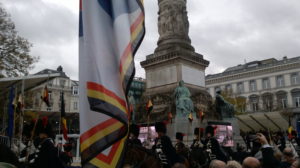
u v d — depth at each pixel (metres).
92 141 3.88
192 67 26.39
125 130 3.88
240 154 12.17
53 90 74.69
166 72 25.95
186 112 21.09
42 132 6.01
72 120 31.34
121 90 4.07
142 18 4.52
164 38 27.73
